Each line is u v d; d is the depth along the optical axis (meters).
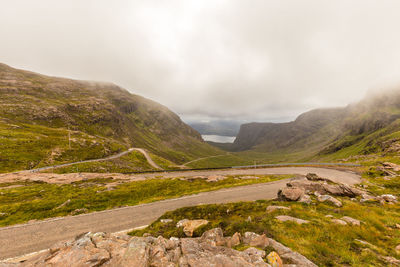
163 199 32.28
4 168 67.06
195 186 47.22
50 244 18.47
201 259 8.27
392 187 30.94
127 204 30.95
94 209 29.06
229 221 15.83
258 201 23.64
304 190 24.11
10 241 19.06
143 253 8.89
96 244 9.95
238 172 69.00
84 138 133.38
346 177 47.56
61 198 33.62
